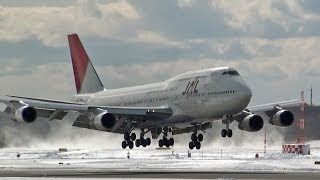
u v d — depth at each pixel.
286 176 171.88
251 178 165.75
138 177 170.50
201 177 169.50
